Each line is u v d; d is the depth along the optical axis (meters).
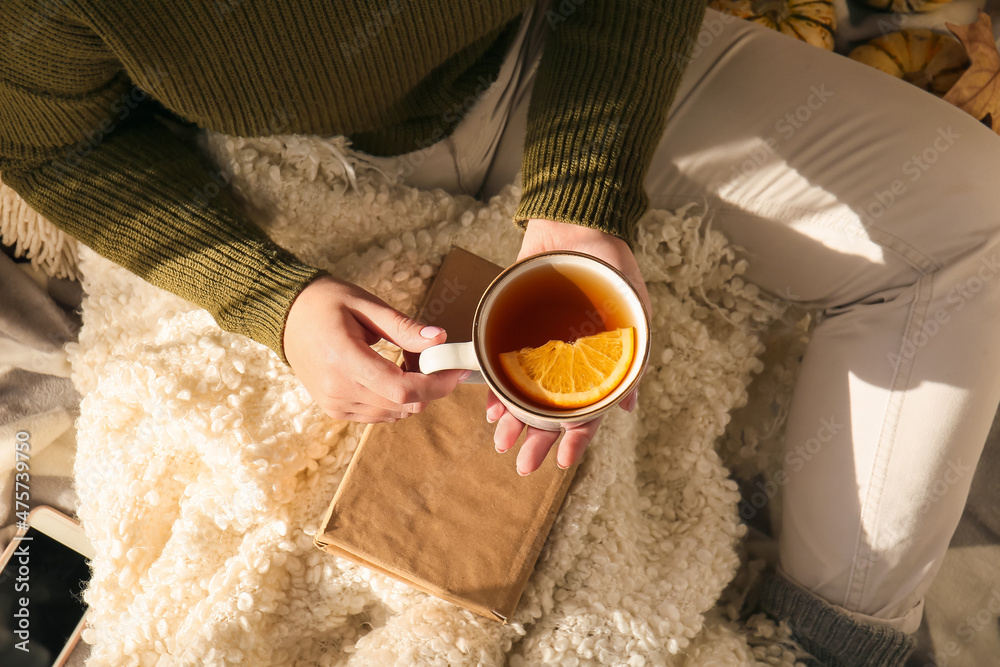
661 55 0.85
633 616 0.95
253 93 0.75
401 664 0.87
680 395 1.13
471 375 0.65
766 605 1.09
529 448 0.76
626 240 0.81
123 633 0.96
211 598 0.91
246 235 0.83
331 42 0.72
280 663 0.97
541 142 0.83
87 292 1.18
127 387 0.96
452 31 0.78
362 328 0.78
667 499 1.12
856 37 1.41
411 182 1.08
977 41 1.26
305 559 0.95
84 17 0.64
